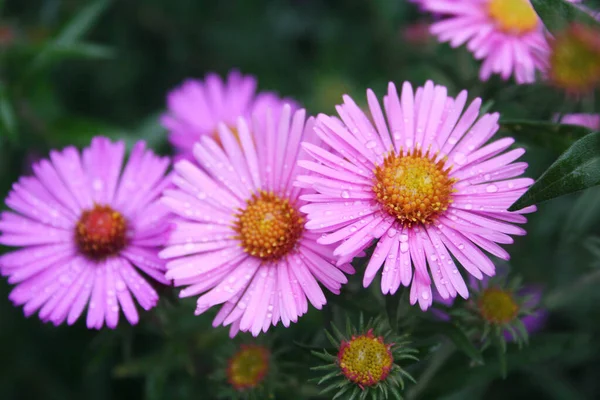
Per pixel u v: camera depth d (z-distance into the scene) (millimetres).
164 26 403
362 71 392
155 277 251
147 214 265
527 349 267
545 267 306
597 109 274
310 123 245
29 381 334
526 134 257
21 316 331
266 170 253
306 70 405
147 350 323
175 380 305
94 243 261
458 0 289
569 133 253
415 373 275
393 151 244
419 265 234
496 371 267
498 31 282
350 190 238
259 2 417
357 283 246
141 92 404
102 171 273
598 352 319
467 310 253
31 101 334
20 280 262
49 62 328
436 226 240
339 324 256
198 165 290
